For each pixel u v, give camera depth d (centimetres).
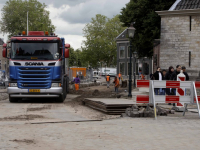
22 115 1134
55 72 1644
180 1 2494
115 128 846
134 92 2598
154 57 2839
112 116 1152
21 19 7362
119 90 3048
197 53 2383
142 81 1091
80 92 2653
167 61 2470
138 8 3362
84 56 8938
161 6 3228
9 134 753
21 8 7444
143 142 669
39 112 1240
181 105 1135
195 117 1077
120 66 7444
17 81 1634
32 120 1004
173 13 2423
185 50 2416
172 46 2452
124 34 7462
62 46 1773
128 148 613
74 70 4344
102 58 8994
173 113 1190
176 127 864
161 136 736
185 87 1105
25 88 1633
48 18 7669
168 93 1525
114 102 1327
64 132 786
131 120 999
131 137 723
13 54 1638
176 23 2433
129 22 3438
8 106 1469
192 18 2381
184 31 2409
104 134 761
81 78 4381
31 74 1633
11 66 1633
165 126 881
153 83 1080
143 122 955
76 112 1265
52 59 1644
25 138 709
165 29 2469
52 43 1650
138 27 3450
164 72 1742
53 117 1088
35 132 784
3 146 625
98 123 937
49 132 785
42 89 1638
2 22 7431
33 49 1642
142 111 1090
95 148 613
